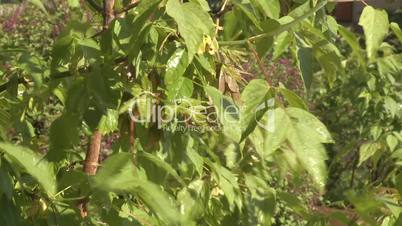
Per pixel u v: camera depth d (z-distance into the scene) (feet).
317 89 21.81
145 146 6.48
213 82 6.81
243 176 7.77
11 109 7.14
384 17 6.16
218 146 7.72
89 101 6.20
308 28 6.96
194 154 6.71
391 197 6.73
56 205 5.73
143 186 4.40
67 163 7.45
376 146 9.86
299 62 6.76
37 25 21.42
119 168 4.70
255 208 7.23
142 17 5.86
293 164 6.87
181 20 5.41
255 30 7.31
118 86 6.22
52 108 15.57
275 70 21.36
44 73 6.84
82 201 6.25
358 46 7.25
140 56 6.19
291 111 5.24
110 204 5.47
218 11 7.46
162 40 6.16
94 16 8.36
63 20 21.08
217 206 7.34
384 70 9.07
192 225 6.82
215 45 6.28
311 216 6.66
